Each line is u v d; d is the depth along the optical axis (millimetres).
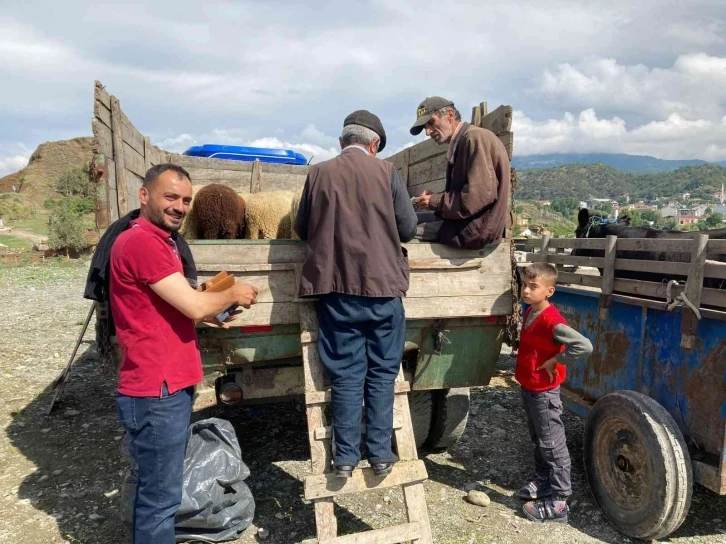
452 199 3420
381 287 2932
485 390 6281
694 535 3414
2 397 5918
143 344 2566
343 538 2857
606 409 3547
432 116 3707
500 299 3668
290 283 3311
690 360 3268
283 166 7379
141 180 5020
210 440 3410
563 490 3541
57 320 10352
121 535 3357
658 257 3824
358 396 3029
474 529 3477
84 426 5105
